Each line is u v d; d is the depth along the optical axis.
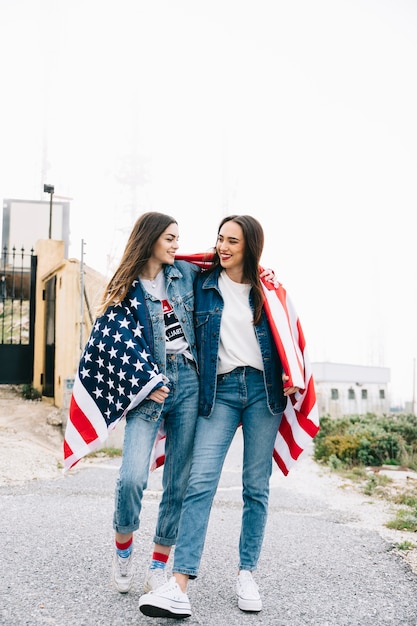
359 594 2.96
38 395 11.29
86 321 10.21
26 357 11.68
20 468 6.63
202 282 3.03
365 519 4.92
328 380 28.73
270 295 3.00
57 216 17.39
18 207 17.22
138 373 2.69
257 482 2.88
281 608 2.74
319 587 3.06
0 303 13.98
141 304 2.85
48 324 11.16
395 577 3.24
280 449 3.16
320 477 7.53
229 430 2.86
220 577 3.18
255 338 2.89
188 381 2.85
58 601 2.69
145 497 5.57
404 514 4.95
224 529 4.33
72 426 2.82
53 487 5.80
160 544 2.83
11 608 2.57
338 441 9.27
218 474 2.78
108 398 2.78
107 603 2.69
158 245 2.89
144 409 2.73
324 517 4.96
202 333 2.90
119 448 8.98
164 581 2.75
